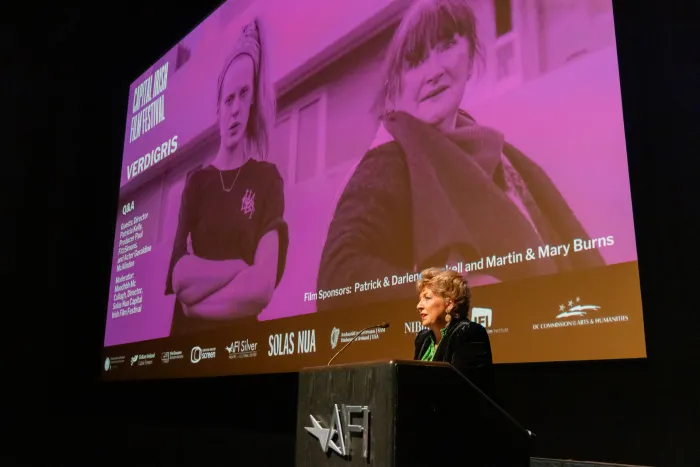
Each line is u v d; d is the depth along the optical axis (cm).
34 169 720
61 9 705
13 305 696
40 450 659
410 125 348
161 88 607
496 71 308
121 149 690
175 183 552
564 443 283
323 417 165
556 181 274
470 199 308
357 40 397
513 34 304
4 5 716
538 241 276
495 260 291
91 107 723
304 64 436
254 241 446
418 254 329
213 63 539
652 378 254
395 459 140
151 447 561
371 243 357
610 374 270
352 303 361
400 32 367
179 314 508
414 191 338
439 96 335
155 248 561
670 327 249
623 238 248
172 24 661
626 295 244
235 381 491
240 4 519
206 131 528
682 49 263
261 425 460
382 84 372
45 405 673
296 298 400
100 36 714
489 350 199
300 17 449
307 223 405
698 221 247
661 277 254
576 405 280
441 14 343
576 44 277
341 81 402
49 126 730
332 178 393
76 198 706
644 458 254
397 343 330
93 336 669
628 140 272
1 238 709
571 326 258
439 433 145
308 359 382
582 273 258
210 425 508
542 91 287
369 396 150
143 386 595
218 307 467
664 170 260
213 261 483
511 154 294
